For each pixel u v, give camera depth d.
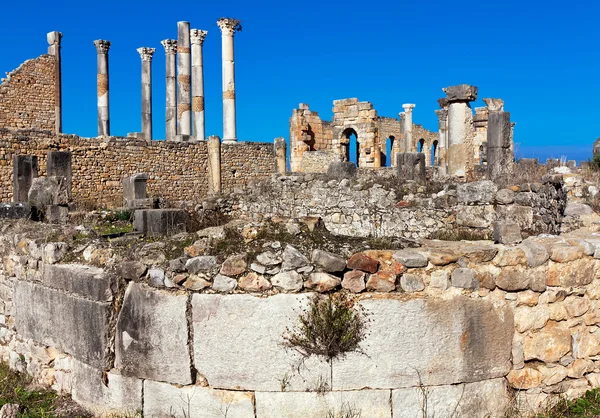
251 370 4.66
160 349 4.85
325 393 4.61
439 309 4.68
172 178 26.09
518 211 11.24
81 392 5.31
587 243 5.26
